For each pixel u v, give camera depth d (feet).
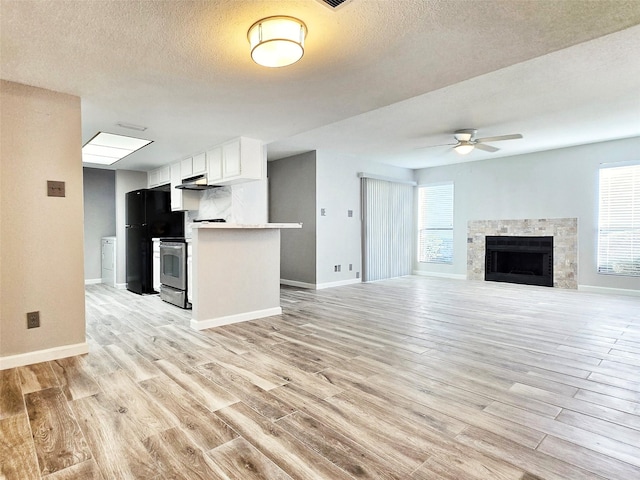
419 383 7.66
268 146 19.72
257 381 7.74
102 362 8.84
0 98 8.40
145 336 11.03
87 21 6.06
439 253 26.32
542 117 14.51
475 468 4.92
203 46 6.98
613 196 18.86
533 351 9.68
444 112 13.94
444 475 4.77
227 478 4.70
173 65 7.77
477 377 7.97
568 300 16.90
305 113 11.08
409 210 27.09
